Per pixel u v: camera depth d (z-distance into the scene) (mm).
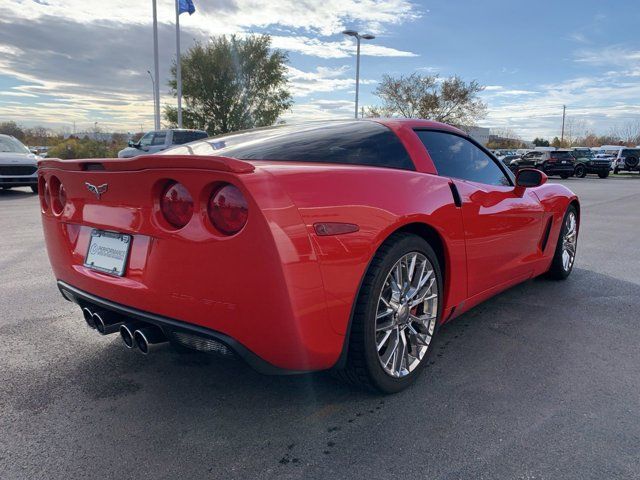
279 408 2369
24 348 3055
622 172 35969
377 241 2193
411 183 2506
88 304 2525
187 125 36531
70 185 2477
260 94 37531
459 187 2844
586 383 2594
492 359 2898
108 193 2262
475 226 2908
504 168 3637
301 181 2006
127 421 2260
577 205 4609
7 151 13312
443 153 3027
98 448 2055
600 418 2250
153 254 2111
